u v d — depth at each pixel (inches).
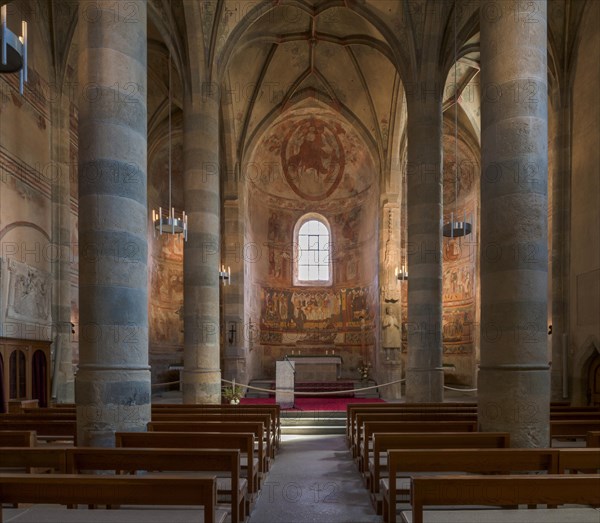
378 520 260.5
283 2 660.1
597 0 561.0
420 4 597.0
